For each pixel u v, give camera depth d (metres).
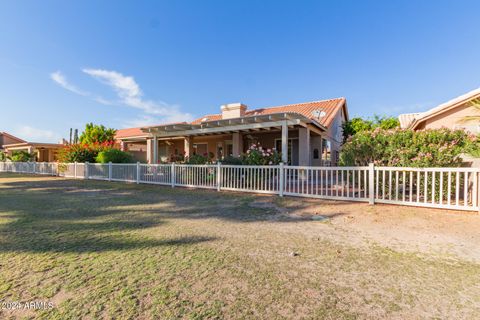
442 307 2.19
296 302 2.26
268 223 5.14
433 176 6.04
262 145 16.16
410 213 5.69
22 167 22.50
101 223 5.07
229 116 16.55
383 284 2.60
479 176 5.50
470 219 5.12
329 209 6.31
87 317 2.02
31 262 3.09
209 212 6.18
